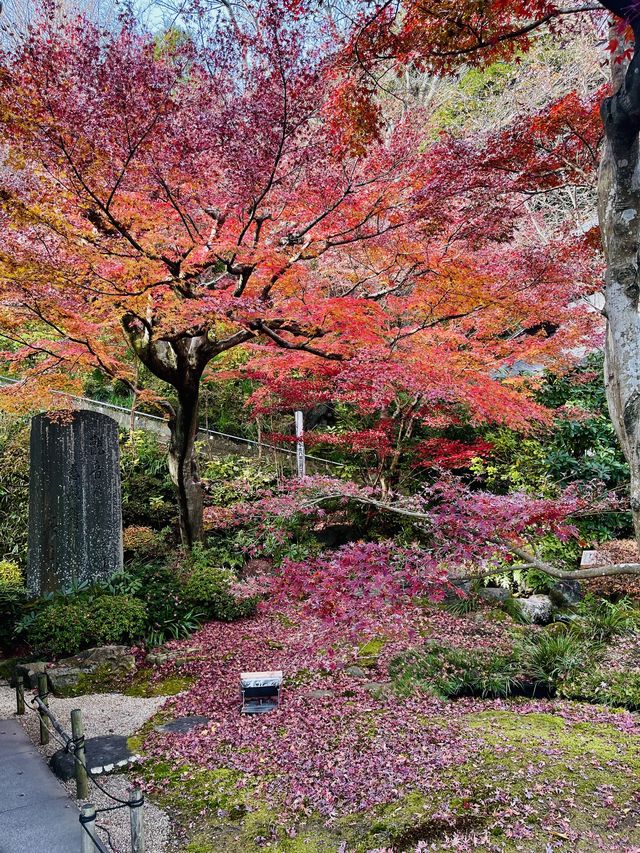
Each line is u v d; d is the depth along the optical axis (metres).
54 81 4.63
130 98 4.80
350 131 5.06
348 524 10.74
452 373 7.74
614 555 8.52
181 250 6.55
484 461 10.62
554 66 13.51
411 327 8.65
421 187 6.40
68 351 7.61
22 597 7.52
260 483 11.88
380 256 8.08
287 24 4.82
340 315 7.34
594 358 11.34
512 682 5.59
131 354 13.04
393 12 3.81
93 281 6.00
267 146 5.58
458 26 3.72
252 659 6.53
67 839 3.41
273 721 5.01
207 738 4.77
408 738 4.58
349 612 3.71
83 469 8.12
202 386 13.85
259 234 7.12
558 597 7.80
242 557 9.68
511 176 7.44
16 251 5.31
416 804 3.73
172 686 6.03
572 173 6.11
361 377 7.60
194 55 5.16
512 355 8.88
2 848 3.31
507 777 3.97
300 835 3.53
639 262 3.16
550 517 4.15
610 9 2.93
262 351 9.89
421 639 6.66
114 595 7.50
